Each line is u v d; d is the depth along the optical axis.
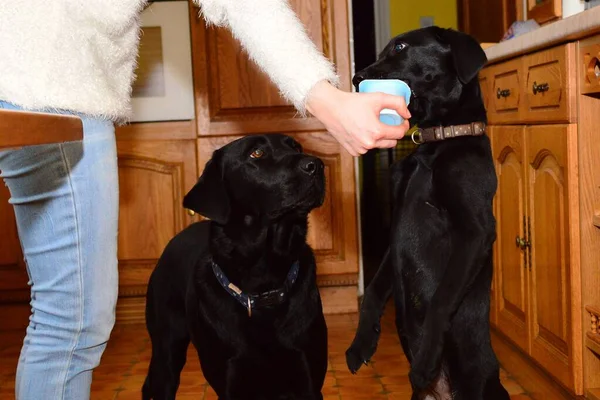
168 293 2.22
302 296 1.89
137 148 3.70
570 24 1.98
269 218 1.83
